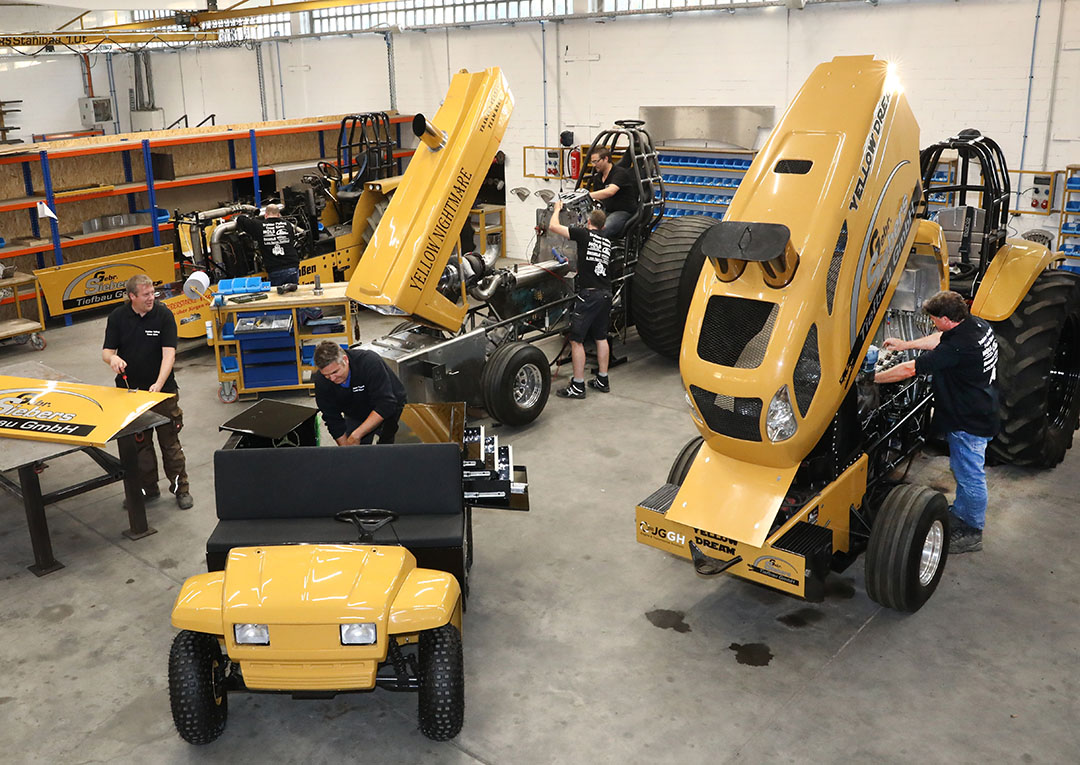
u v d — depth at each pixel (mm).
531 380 7016
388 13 15055
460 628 3988
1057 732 3641
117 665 4246
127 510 5598
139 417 5426
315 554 3756
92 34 15133
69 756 3652
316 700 3988
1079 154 8969
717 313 4066
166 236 12055
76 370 8742
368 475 4312
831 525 4371
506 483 4594
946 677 4004
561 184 12977
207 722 3598
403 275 6156
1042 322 5566
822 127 4176
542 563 5066
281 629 3391
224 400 7805
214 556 4113
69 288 10086
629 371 8312
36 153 10320
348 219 11188
